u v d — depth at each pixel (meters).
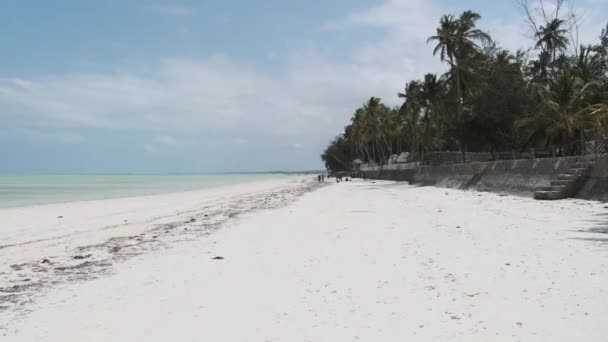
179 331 6.32
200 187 76.56
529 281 7.93
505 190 29.06
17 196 47.50
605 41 49.03
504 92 48.59
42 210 29.67
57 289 8.92
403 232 14.62
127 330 6.42
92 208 31.30
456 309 6.72
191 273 9.94
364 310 6.91
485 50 58.41
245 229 17.48
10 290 8.91
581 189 21.80
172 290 8.54
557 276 8.12
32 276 10.21
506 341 5.47
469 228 14.67
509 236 12.68
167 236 16.39
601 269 8.42
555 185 22.72
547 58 56.56
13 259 12.51
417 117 87.62
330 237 14.31
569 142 35.25
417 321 6.32
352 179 113.19
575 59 48.06
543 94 44.25
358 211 22.98
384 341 5.69
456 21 58.03
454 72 56.78
